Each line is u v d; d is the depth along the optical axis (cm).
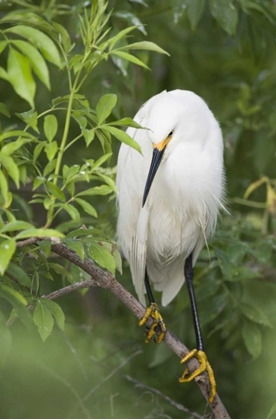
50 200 350
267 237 684
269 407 696
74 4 666
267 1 734
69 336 669
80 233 385
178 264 660
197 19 636
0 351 357
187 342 771
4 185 318
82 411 634
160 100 571
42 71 294
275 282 704
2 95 764
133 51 672
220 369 793
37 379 596
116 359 716
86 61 377
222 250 622
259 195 818
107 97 373
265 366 688
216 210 628
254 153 777
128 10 657
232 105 837
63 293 430
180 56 859
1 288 326
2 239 340
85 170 366
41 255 405
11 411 620
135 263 628
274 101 792
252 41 739
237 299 640
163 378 761
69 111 367
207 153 603
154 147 545
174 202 615
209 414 571
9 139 438
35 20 346
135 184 610
